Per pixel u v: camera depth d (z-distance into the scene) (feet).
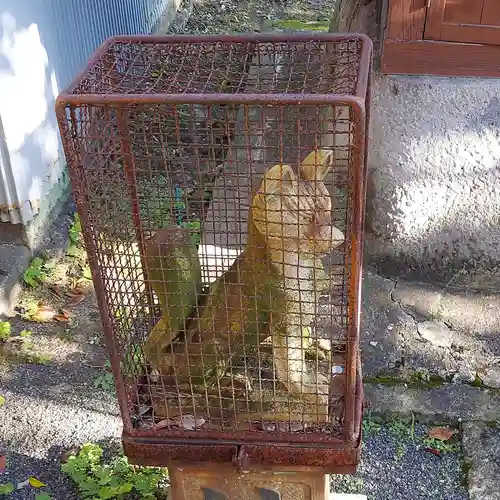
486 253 7.84
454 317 7.18
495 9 6.72
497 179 7.45
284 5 17.57
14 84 7.30
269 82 4.33
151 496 5.42
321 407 4.13
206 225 6.74
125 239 4.68
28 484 5.58
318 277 4.01
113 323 4.03
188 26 16.29
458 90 7.07
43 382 6.56
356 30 8.20
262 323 4.02
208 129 3.91
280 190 3.47
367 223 7.95
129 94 3.30
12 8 7.20
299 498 4.44
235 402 4.18
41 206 8.20
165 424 4.23
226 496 4.49
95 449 5.73
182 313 4.12
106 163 4.30
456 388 6.30
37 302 7.50
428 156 7.39
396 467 5.70
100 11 10.19
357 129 3.18
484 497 5.38
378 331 6.96
